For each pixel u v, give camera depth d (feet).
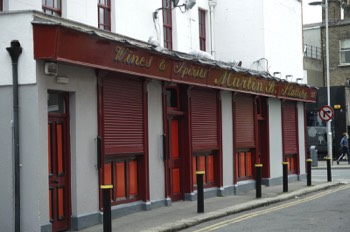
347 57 151.84
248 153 62.39
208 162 54.34
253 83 59.16
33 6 37.09
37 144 32.50
